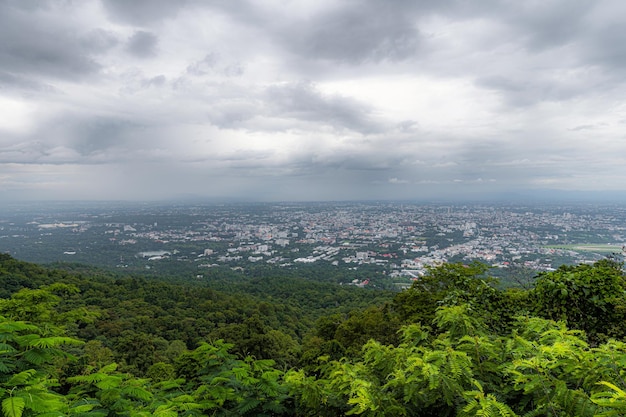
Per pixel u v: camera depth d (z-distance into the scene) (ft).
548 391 7.91
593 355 8.52
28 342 10.32
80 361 16.90
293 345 90.48
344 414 11.23
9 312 21.66
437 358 9.49
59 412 7.30
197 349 14.60
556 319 21.83
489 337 12.91
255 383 12.03
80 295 121.29
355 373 11.23
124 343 84.99
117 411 10.34
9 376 9.41
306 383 11.51
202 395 12.00
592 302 20.61
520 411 8.86
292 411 11.78
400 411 8.83
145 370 74.28
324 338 79.05
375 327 60.13
